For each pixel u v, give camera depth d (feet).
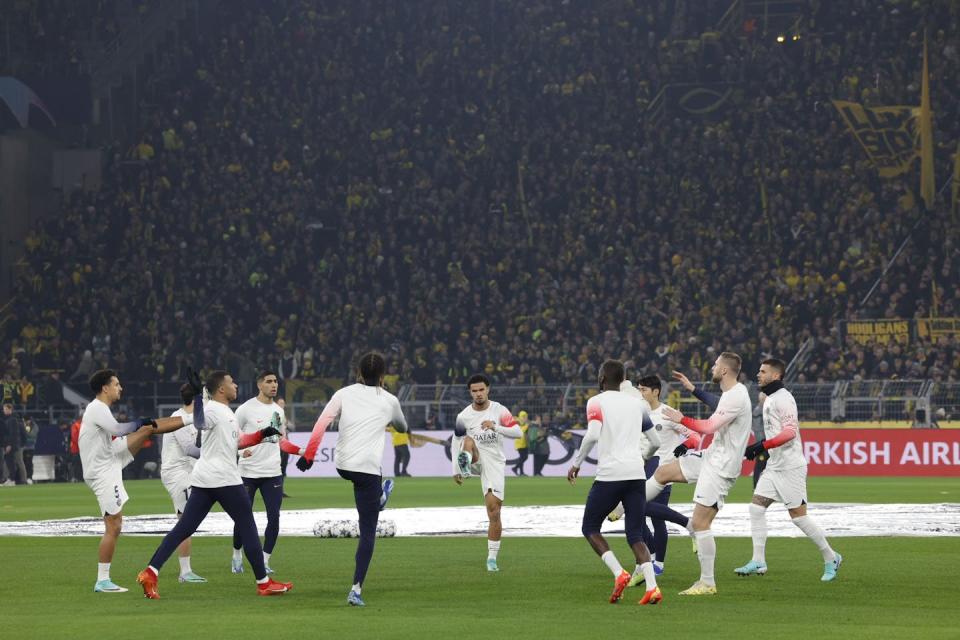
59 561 77.30
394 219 260.21
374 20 293.23
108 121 272.51
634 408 58.03
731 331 215.10
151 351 236.43
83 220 255.29
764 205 246.47
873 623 50.57
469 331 236.84
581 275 240.73
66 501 144.97
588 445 57.21
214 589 63.62
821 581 65.51
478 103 280.92
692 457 68.03
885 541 87.40
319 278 247.29
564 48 282.97
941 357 200.64
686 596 59.88
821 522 102.78
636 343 220.43
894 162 250.57
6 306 246.68
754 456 67.21
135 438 63.00
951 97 251.19
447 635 47.29
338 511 119.96
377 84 285.64
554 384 219.82
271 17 296.10
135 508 127.13
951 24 261.24
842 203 242.58
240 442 61.31
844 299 223.30
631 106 272.72
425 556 78.84
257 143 275.18
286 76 284.82
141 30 285.02
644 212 252.83
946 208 238.48
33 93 260.01
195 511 60.70
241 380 228.63
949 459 182.50
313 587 64.08
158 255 253.44
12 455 196.24
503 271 247.29
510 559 76.95
